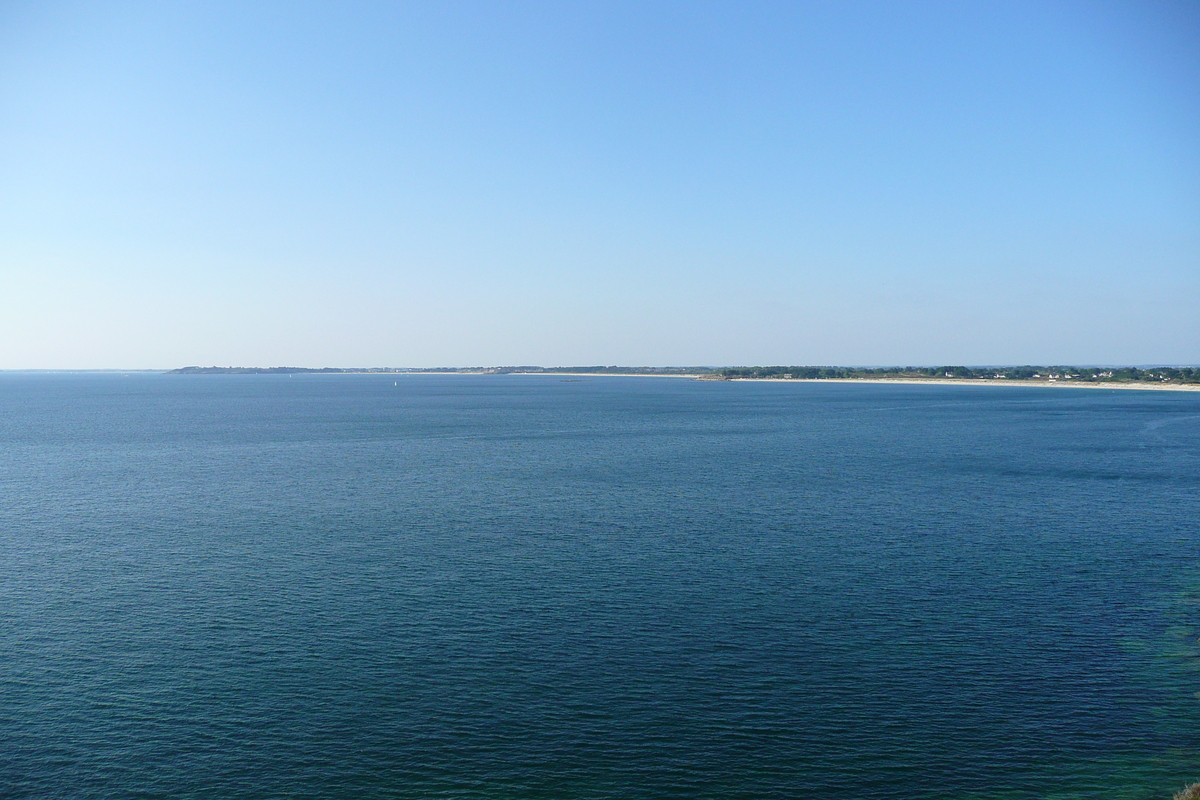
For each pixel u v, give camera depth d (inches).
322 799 1190.3
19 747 1322.6
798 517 2982.3
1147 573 2223.2
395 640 1739.7
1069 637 1754.4
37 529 2810.0
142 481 3924.7
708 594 2041.1
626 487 3693.4
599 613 1903.3
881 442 5664.4
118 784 1226.0
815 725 1380.4
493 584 2124.8
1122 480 3823.8
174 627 1823.3
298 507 3216.0
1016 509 3117.6
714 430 6747.1
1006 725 1380.4
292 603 1982.0
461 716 1409.9
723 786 1214.9
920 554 2429.9
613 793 1198.3
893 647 1697.8
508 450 5255.9
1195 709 1430.9
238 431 6791.3
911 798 1185.4
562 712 1423.5
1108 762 1267.2
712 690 1502.2
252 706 1449.3
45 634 1786.4
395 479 3966.5
